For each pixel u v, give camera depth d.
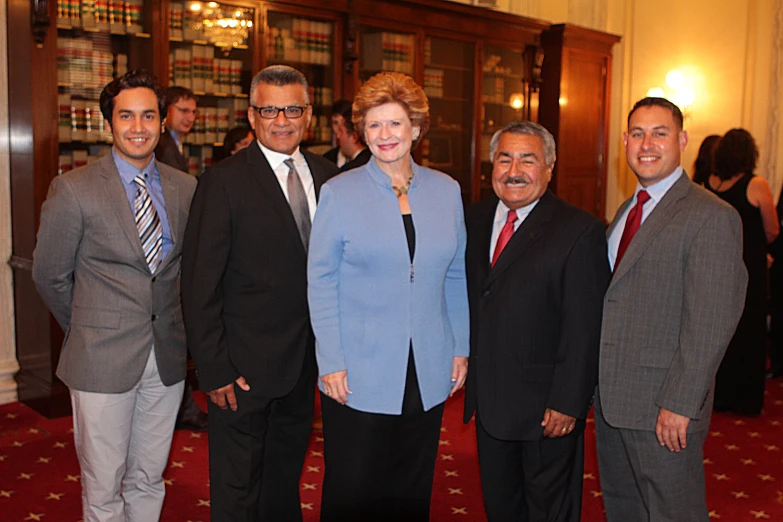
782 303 5.73
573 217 2.43
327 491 2.51
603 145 7.87
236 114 5.39
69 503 3.44
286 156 2.64
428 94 6.45
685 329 2.28
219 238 2.50
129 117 2.54
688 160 8.02
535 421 2.45
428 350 2.42
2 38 4.59
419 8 6.21
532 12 7.59
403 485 2.55
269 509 2.80
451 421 4.65
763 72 7.50
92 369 2.52
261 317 2.56
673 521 2.38
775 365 5.84
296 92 2.58
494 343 2.47
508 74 7.08
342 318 2.40
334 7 5.64
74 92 4.59
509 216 2.53
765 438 4.49
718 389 4.94
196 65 5.13
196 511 3.38
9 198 4.75
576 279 2.38
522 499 2.63
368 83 2.33
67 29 4.52
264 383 2.56
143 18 4.84
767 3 7.43
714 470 4.00
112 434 2.56
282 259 2.56
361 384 2.38
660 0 8.12
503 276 2.46
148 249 2.61
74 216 2.51
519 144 2.40
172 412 2.75
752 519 3.43
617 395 2.39
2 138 4.69
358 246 2.34
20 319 4.81
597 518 3.39
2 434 4.29
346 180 2.38
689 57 7.96
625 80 8.38
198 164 5.29
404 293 2.37
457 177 6.83
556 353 2.44
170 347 2.68
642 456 2.39
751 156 4.78
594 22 8.22
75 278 2.61
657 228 2.36
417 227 2.38
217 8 5.14
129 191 2.62
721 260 2.25
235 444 2.60
